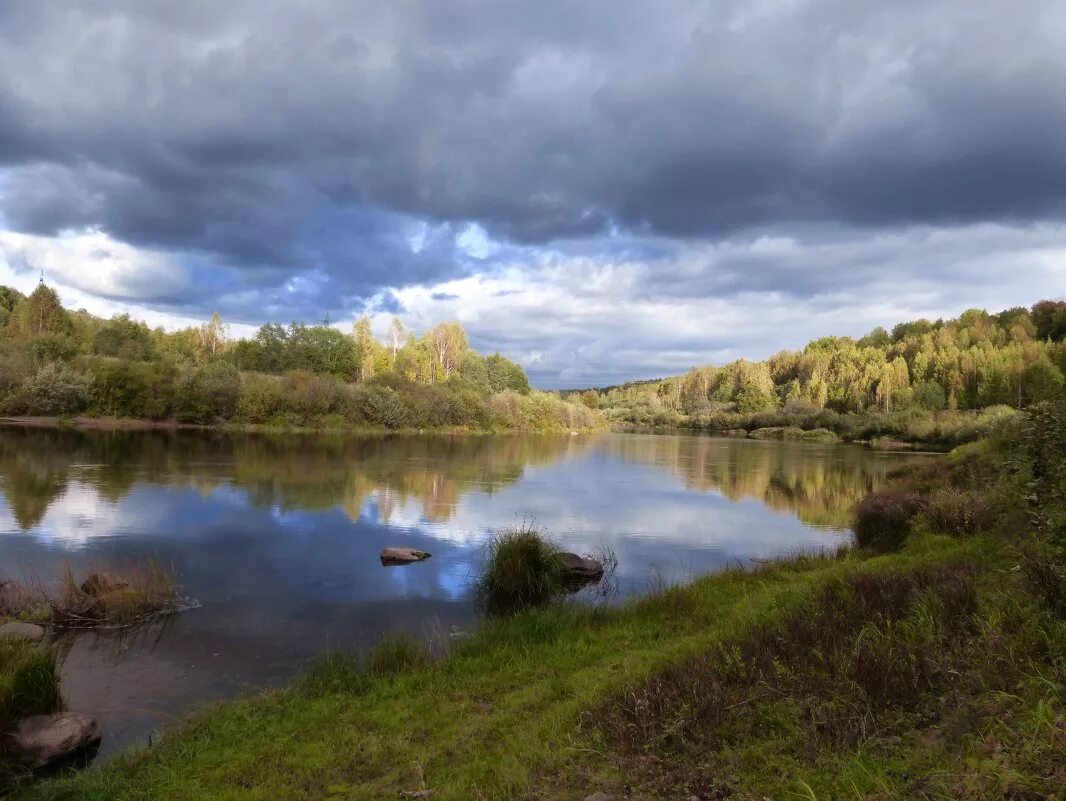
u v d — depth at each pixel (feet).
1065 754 11.58
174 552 50.52
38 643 31.04
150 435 145.07
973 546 36.40
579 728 18.52
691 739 16.66
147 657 30.19
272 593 41.63
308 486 85.87
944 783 11.82
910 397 306.96
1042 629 18.06
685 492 101.40
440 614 38.45
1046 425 27.40
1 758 19.77
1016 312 418.10
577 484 106.22
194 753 19.86
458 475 107.96
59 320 227.81
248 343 259.19
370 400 209.87
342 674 25.95
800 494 101.19
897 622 21.77
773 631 23.41
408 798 16.14
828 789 13.20
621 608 35.68
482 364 358.43
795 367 502.79
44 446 114.21
